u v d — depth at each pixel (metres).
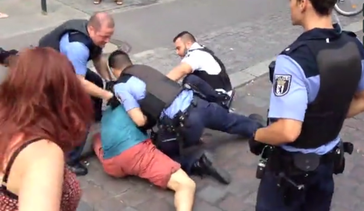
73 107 1.62
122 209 3.58
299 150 2.40
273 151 2.48
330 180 2.54
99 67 4.24
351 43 2.27
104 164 3.84
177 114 3.72
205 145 4.36
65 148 1.63
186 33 4.42
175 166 3.65
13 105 1.59
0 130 1.56
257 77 5.80
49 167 1.49
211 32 7.20
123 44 6.59
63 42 3.74
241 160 4.19
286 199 2.51
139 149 3.67
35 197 1.41
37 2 7.93
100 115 4.42
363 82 2.40
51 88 1.60
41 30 6.95
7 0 7.93
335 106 2.29
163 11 7.92
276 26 7.52
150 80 3.71
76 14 7.61
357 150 4.39
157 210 3.59
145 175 3.68
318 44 2.20
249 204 3.68
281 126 2.23
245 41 6.92
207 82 4.18
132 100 3.66
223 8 8.20
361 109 2.49
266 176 2.54
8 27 6.96
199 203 3.66
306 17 2.26
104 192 3.75
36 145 1.53
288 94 2.19
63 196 1.72
